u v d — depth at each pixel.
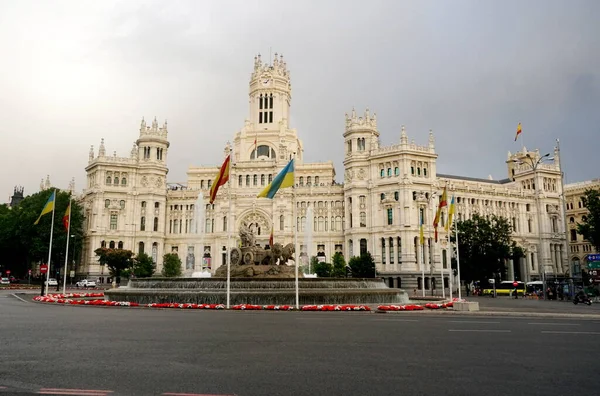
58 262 136.75
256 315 37.75
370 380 14.77
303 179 152.88
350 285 56.91
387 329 28.20
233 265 62.69
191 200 146.88
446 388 13.86
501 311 44.44
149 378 14.81
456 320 35.16
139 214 140.62
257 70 163.62
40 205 126.69
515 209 144.38
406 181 124.62
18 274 150.00
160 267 140.62
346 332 26.42
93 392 13.12
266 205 141.75
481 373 15.89
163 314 38.41
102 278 133.50
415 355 19.14
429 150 130.00
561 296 81.00
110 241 137.12
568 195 170.00
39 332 25.83
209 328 27.97
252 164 145.50
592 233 83.56
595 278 65.31
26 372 15.59
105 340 22.75
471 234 105.00
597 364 17.56
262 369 16.23
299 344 21.78
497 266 103.94
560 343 22.91
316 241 138.50
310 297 47.00
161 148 146.50
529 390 13.73
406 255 121.75
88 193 141.50
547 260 143.50
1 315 37.12
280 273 60.69
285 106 162.75
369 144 135.38
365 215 131.50
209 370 16.02
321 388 13.76
